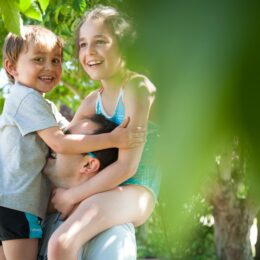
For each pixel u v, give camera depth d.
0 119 2.59
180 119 0.39
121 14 0.49
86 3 3.29
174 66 0.40
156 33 0.41
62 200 2.46
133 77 1.15
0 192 2.46
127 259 2.30
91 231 2.27
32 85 2.69
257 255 6.01
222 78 0.38
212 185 0.68
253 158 0.38
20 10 2.02
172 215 0.42
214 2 0.39
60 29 3.83
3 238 2.45
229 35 0.39
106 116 2.55
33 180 2.47
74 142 2.38
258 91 0.37
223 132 0.38
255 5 0.39
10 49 2.70
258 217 5.02
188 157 0.39
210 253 5.70
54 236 2.25
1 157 2.56
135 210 2.38
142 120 2.23
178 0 0.40
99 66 2.33
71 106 7.14
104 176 2.35
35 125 2.46
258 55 0.38
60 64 2.78
